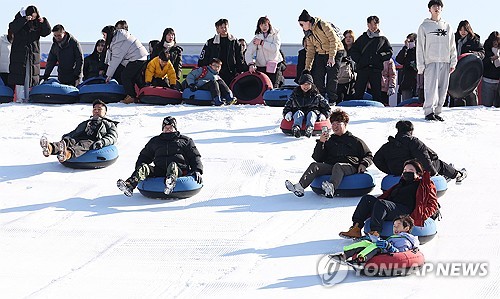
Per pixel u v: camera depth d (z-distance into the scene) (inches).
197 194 481.4
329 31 743.1
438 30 666.2
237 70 820.6
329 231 408.2
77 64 819.4
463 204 448.1
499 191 472.4
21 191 493.0
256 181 508.1
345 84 816.3
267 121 682.2
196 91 778.2
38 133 637.9
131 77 799.1
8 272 355.9
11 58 795.4
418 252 349.4
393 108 759.1
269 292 326.0
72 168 538.6
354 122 671.8
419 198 379.9
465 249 377.7
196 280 343.3
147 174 468.1
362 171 465.7
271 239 398.6
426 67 673.0
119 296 325.4
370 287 329.1
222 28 808.9
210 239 399.5
